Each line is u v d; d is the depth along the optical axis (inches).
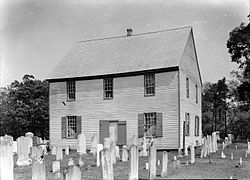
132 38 1364.4
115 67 1244.5
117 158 898.1
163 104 1129.4
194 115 1315.2
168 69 1127.6
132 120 1175.0
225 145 1333.7
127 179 590.2
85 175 667.4
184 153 1024.2
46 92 2229.3
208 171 627.8
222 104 2613.2
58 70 1349.7
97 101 1240.2
